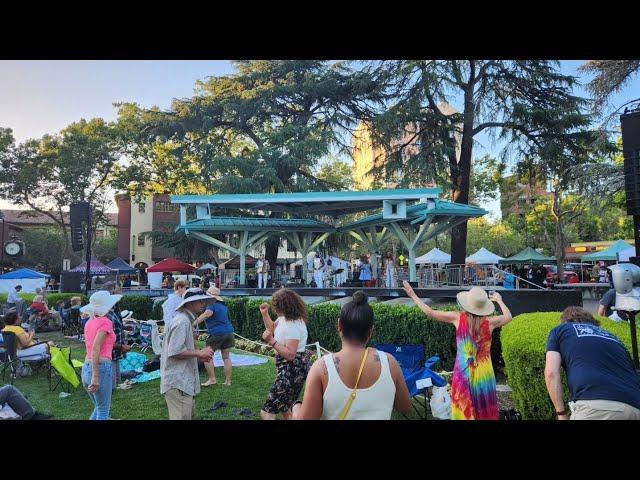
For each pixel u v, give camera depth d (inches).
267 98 1169.4
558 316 258.5
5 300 821.9
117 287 481.7
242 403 267.4
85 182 1565.0
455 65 927.0
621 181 745.0
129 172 1526.8
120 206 2014.0
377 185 1046.4
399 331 380.2
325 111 1206.9
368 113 1171.3
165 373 192.7
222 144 1277.1
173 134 1268.5
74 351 475.8
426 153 926.4
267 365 377.1
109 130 1510.8
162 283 1170.0
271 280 854.5
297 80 1207.6
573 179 838.5
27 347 362.3
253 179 1047.6
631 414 123.3
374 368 109.5
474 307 173.3
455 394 173.3
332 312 446.9
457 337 178.4
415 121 946.7
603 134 812.6
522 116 900.6
